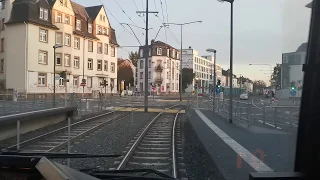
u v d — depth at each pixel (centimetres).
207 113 2667
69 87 5525
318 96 318
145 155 1010
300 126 344
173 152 1007
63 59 5353
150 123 1903
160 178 335
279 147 1030
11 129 1342
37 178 310
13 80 4838
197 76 12225
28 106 2617
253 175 314
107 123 1930
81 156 366
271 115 1569
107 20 6738
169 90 9588
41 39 5028
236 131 1494
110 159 915
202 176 749
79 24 5884
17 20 4806
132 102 4678
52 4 5269
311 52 321
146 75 2941
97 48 6338
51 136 1377
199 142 1230
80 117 2194
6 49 4962
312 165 324
